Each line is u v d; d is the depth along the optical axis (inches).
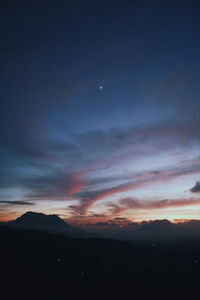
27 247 3344.0
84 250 4099.4
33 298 1862.7
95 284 2394.2
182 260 4001.0
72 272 2748.5
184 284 2452.0
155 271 3043.8
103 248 4608.8
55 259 3137.3
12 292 1918.1
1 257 2719.0
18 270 2455.7
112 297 2069.4
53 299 1905.8
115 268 3184.1
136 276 2780.5
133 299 2030.0
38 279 2313.0
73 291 2124.8
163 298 2064.5
